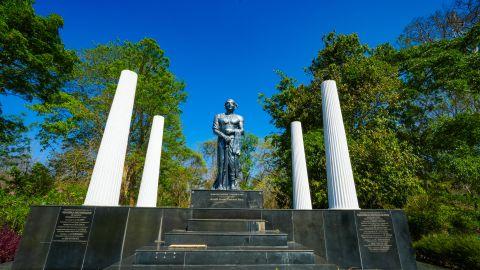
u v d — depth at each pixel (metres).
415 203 19.02
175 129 29.23
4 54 16.83
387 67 21.50
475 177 17.31
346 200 10.78
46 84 20.08
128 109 11.65
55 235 8.86
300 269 6.59
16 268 8.38
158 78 26.70
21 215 14.52
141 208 9.65
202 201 11.16
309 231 10.00
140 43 27.11
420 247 14.06
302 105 23.12
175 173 29.00
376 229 10.05
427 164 21.20
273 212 10.17
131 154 25.25
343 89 20.89
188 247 7.09
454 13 24.78
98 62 26.59
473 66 19.88
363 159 18.47
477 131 17.80
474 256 10.77
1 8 16.00
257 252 6.77
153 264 6.44
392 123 22.11
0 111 19.75
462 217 17.05
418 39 27.38
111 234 9.16
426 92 22.67
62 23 19.20
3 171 21.55
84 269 8.69
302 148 14.74
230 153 12.84
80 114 21.69
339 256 9.71
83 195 18.73
